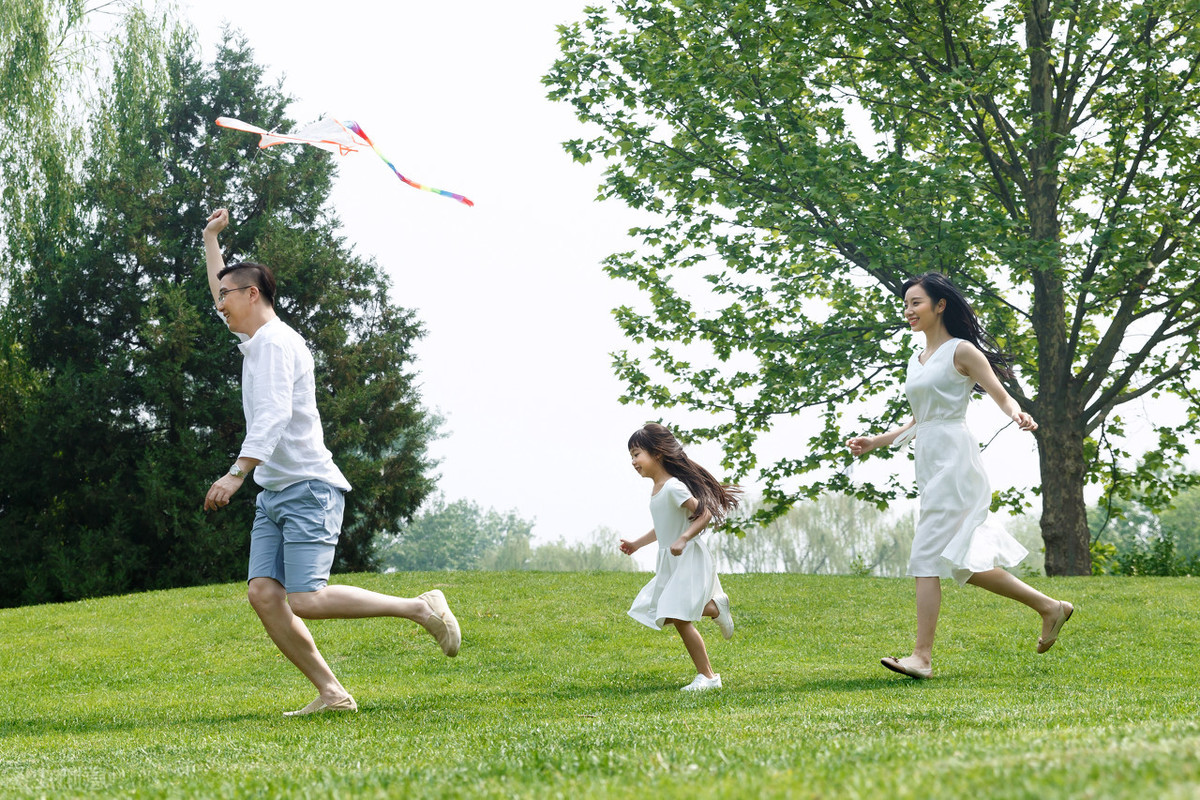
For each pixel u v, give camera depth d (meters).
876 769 2.03
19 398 22.80
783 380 15.45
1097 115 14.67
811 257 15.27
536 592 12.15
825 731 3.28
